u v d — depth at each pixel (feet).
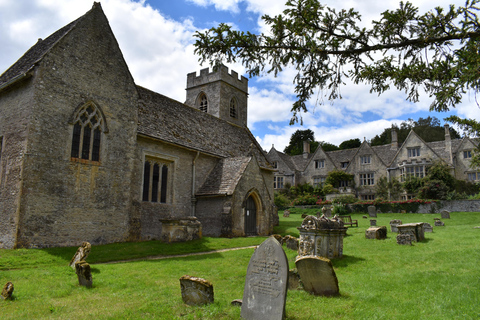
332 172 188.34
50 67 52.44
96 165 56.70
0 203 49.49
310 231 42.24
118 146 60.70
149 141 69.56
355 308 23.50
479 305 22.50
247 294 22.54
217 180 80.07
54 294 28.04
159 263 42.50
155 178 72.13
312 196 175.94
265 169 103.65
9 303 25.77
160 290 29.32
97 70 59.16
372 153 185.78
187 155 79.00
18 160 48.91
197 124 92.48
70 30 55.77
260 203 82.33
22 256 42.78
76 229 52.65
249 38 23.80
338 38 23.34
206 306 23.77
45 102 51.19
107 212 57.31
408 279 30.96
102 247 51.98
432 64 23.44
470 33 20.48
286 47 24.00
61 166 52.03
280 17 23.20
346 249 49.29
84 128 56.39
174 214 73.92
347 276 33.88
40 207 48.83
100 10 61.41
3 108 54.49
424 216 117.19
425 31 21.93
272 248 22.29
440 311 21.91
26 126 49.39
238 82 134.51
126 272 36.86
